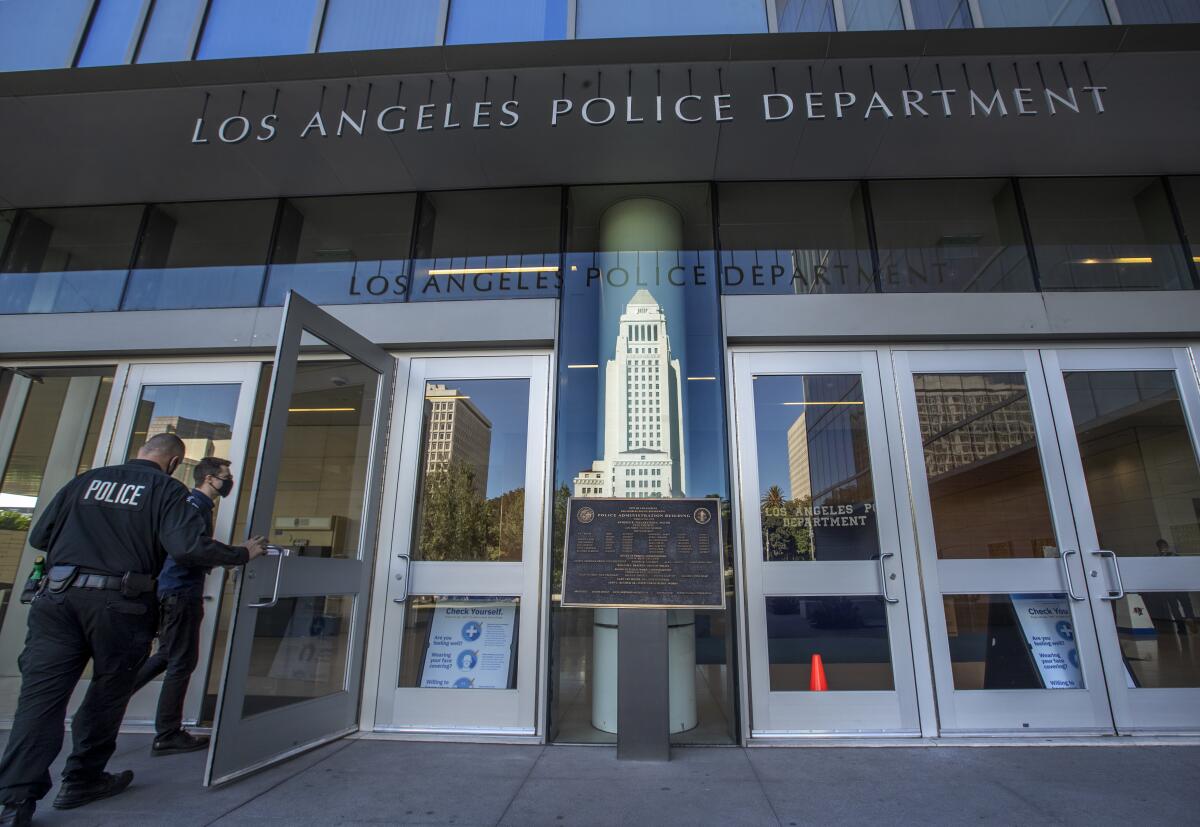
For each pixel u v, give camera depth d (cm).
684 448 417
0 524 477
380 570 415
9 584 466
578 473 414
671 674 387
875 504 412
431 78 393
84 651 267
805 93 405
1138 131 420
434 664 402
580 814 270
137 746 362
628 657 351
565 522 404
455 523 422
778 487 416
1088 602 394
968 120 409
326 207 498
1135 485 413
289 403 349
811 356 439
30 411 493
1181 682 384
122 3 427
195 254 495
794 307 438
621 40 380
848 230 469
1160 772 319
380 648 404
